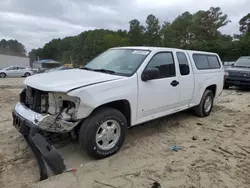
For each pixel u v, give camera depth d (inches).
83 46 3587.6
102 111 138.9
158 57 177.0
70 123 126.8
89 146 133.3
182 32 2923.2
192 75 211.0
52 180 117.3
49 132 143.9
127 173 125.7
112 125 144.5
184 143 170.2
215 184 117.1
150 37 3115.2
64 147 156.7
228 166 135.2
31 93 143.3
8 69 1118.4
